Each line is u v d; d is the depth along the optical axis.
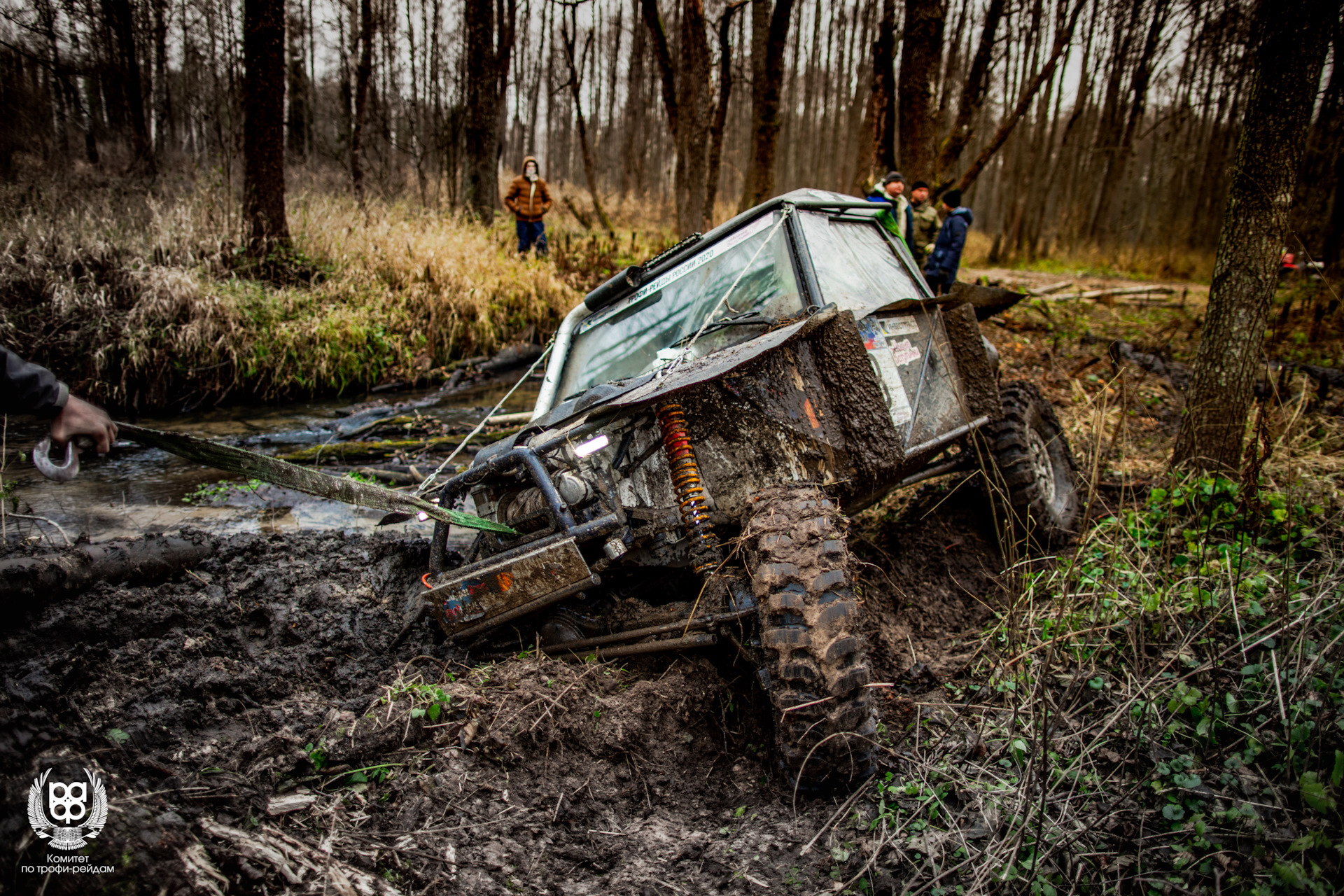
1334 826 2.12
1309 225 13.77
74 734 2.36
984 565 4.16
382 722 2.64
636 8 22.80
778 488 2.77
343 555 3.87
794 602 2.40
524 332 11.33
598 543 3.11
